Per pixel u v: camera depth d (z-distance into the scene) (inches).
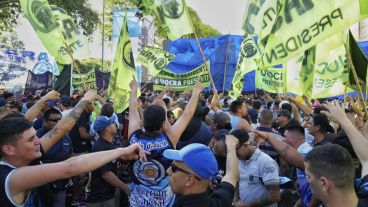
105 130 211.6
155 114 142.4
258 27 216.4
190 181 97.5
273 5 198.4
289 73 382.3
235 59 574.6
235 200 178.1
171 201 140.2
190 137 206.8
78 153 314.5
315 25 162.2
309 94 262.5
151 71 439.5
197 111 211.5
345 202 84.0
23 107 426.6
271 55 175.2
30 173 94.8
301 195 163.5
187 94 601.0
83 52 299.7
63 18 299.1
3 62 1085.8
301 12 167.0
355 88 196.2
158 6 263.9
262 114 225.8
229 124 242.7
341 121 121.1
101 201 202.5
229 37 579.5
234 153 115.7
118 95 284.2
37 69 895.1
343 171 83.3
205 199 98.1
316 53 254.8
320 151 86.9
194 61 604.7
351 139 117.1
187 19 252.1
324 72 303.1
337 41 200.8
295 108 326.3
